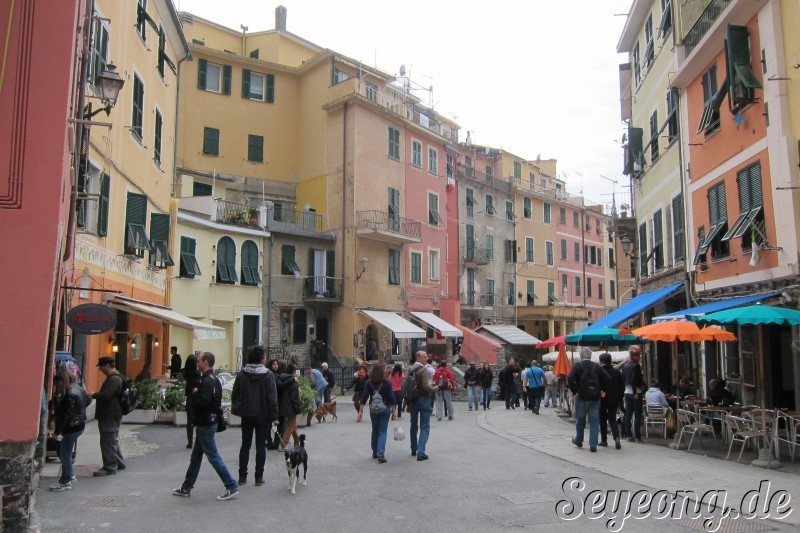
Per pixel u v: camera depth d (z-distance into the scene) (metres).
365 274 31.89
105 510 7.12
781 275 12.64
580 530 6.46
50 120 6.52
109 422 9.22
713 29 15.04
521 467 9.88
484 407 23.53
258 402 8.53
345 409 21.84
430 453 11.38
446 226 39.56
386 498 7.80
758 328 13.70
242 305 27.44
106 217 15.09
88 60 11.75
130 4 16.95
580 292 55.78
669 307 19.84
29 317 6.22
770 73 13.07
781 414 10.35
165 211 21.95
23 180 6.38
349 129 32.47
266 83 34.91
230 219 27.64
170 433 13.64
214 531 6.37
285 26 39.28
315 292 30.27
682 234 18.12
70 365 9.34
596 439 11.29
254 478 8.94
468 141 49.66
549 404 25.16
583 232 57.31
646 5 21.83
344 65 34.84
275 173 34.69
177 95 24.14
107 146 15.19
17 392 6.12
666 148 19.66
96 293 14.80
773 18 12.94
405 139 36.12
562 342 19.84
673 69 18.81
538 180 56.94
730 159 15.00
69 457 8.23
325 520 6.79
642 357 22.92
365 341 31.61
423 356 10.93
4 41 6.55
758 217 13.51
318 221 32.97
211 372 7.90
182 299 24.66
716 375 16.20
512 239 47.62
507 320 45.97
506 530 6.45
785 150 12.49
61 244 8.44
